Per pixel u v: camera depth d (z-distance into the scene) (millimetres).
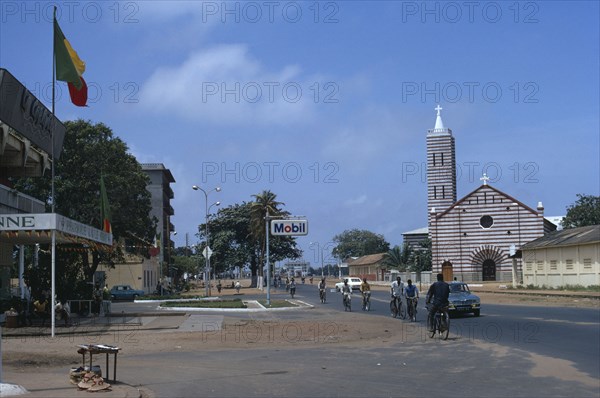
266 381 11719
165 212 98375
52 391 10266
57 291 28000
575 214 82062
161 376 12477
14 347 17703
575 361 13461
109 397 9828
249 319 28875
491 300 41594
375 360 14414
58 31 22047
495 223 74500
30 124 28312
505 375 11930
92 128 48656
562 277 52906
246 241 100875
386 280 93875
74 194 47812
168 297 56469
